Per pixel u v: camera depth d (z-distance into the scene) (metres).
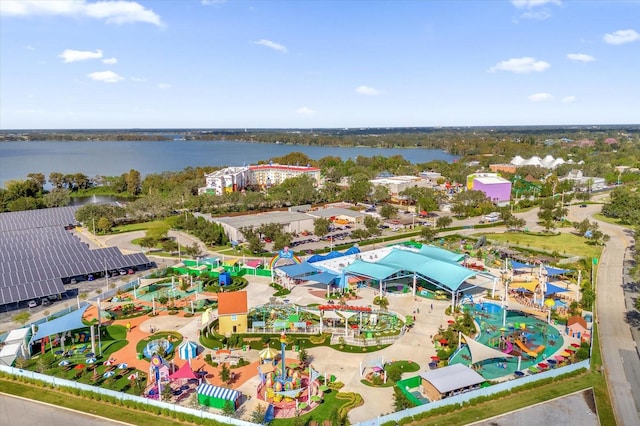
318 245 180.12
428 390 77.56
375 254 149.38
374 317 107.06
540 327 105.62
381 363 85.62
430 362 88.88
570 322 102.00
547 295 124.75
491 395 76.25
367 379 82.81
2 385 81.88
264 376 82.00
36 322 108.38
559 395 77.25
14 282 127.56
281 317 110.50
